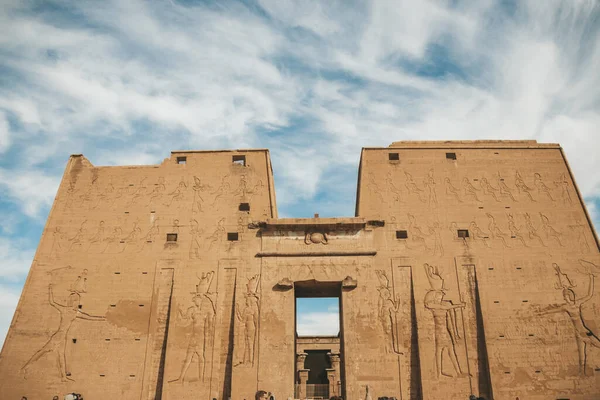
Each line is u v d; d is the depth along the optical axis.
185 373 30.83
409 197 35.03
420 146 36.75
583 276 32.53
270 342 31.27
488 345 30.72
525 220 34.19
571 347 30.75
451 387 30.02
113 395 30.50
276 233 34.22
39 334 31.94
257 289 32.69
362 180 35.62
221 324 32.09
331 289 34.56
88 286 33.22
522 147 36.69
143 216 35.28
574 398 29.64
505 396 29.59
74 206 35.78
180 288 32.97
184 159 37.47
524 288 32.25
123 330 32.06
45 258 34.06
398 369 30.59
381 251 33.41
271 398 28.09
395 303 32.09
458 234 33.94
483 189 35.25
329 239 33.84
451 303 31.98
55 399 29.83
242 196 35.69
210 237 34.38
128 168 37.00
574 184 35.41
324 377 49.84
